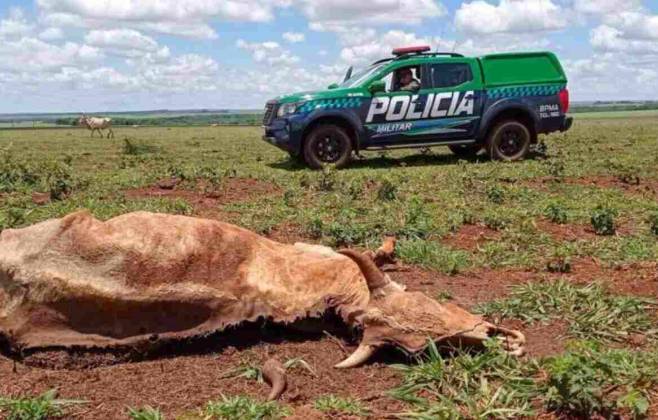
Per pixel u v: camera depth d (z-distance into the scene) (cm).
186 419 455
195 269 550
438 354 525
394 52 1745
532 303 675
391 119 1680
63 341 532
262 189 1370
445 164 1775
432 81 1692
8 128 6738
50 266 532
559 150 2102
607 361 483
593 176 1530
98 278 532
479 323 548
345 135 1669
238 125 7738
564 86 1770
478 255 866
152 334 543
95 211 1077
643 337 600
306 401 490
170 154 2325
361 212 1104
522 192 1292
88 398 493
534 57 1750
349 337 586
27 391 499
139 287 536
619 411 457
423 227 981
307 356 557
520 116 1762
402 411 471
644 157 1906
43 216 1040
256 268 568
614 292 720
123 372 530
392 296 555
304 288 574
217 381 520
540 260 845
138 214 562
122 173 1616
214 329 550
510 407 468
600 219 1005
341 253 568
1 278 540
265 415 458
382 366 543
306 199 1233
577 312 650
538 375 507
